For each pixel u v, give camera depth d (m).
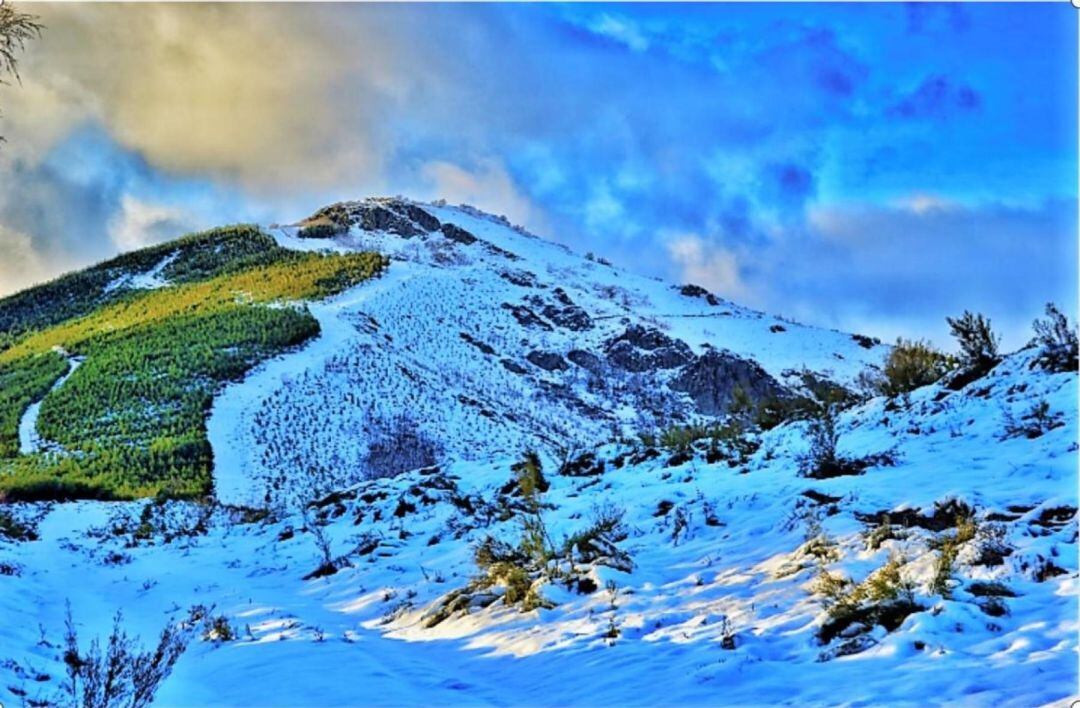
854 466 13.07
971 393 15.01
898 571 7.94
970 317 16.67
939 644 6.42
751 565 10.16
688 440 18.89
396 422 64.38
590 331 109.94
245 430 54.75
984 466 11.46
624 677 7.20
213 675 8.70
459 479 21.31
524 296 117.88
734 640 7.46
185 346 71.94
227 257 122.44
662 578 10.40
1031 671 5.58
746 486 13.77
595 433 79.25
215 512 28.77
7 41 9.40
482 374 87.56
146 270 119.75
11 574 16.80
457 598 11.04
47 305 109.06
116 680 7.52
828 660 6.83
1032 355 15.21
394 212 153.25
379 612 12.34
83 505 33.03
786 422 19.03
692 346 105.81
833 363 109.00
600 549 11.61
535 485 17.66
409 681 8.04
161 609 13.91
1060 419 12.27
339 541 18.75
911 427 14.45
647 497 14.80
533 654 8.41
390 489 21.97
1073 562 7.59
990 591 7.25
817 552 9.69
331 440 57.81
